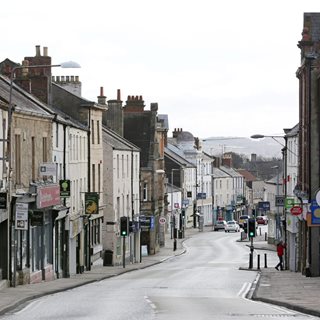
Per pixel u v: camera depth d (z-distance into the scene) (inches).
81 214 4291.3
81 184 4379.9
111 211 5118.1
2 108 2773.1
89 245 4434.1
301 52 3841.0
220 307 2062.0
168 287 2974.9
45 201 3201.3
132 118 6658.5
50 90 4229.8
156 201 6683.1
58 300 2320.4
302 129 3858.3
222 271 4197.8
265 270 4234.7
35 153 3270.2
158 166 6875.0
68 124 3914.9
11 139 2753.4
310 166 3506.4
